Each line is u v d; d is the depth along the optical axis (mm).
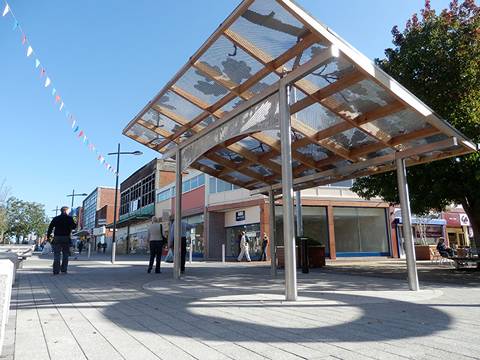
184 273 13727
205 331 4566
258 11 6477
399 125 8320
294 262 6895
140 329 4680
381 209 30141
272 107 7742
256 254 27688
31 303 6660
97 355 3641
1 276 3502
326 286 9492
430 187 14180
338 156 10445
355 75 7086
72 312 5809
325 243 28062
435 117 7531
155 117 10867
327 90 7617
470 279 11352
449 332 4453
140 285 9516
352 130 8852
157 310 5961
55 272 12445
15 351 3764
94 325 4910
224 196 30266
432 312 5738
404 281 10750
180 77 8750
